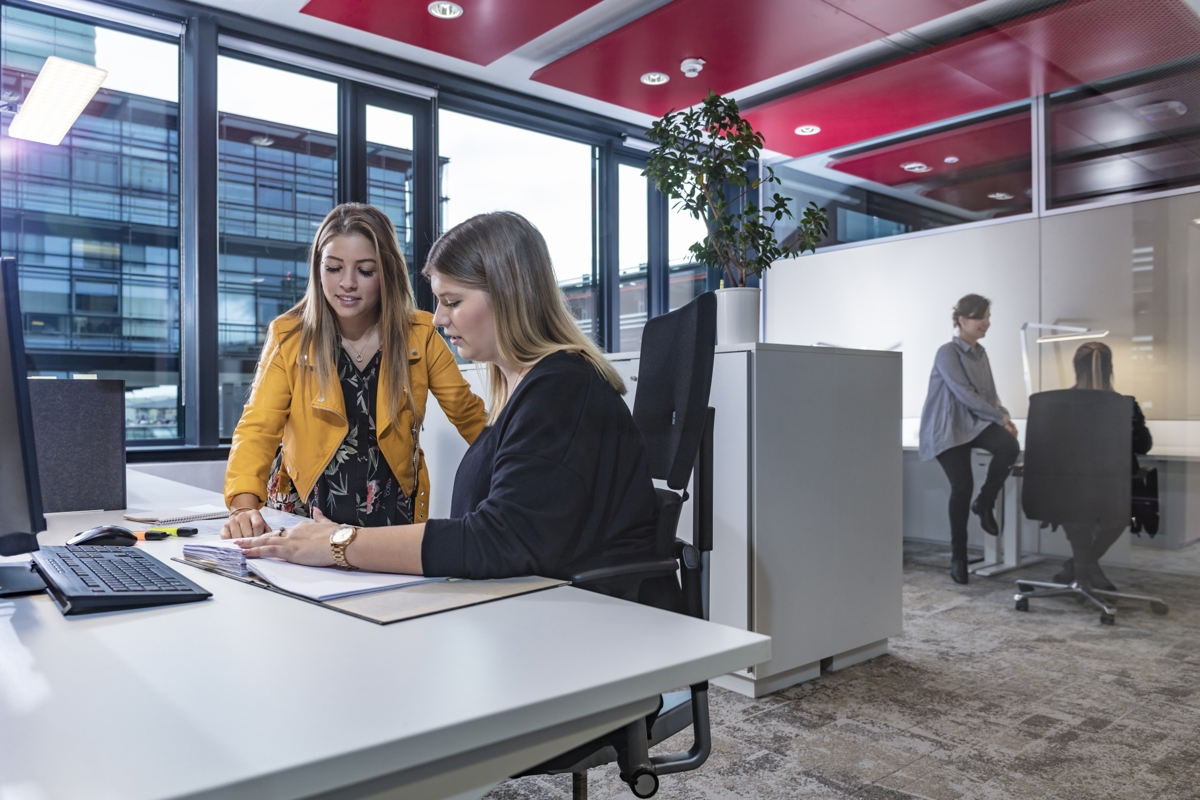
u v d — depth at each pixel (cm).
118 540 123
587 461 98
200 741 49
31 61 336
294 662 65
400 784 53
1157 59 381
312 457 165
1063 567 386
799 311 530
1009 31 360
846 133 493
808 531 249
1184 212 378
